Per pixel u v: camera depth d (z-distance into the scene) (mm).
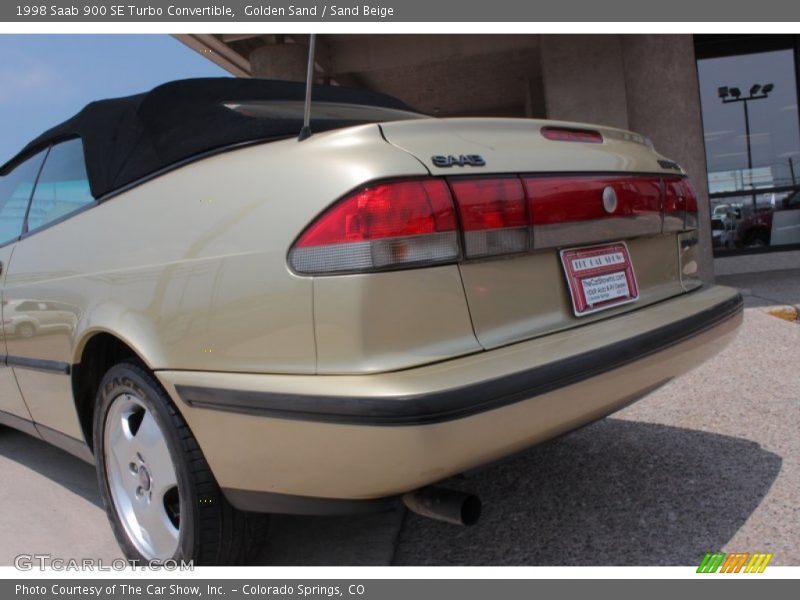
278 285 1739
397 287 1658
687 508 2455
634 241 2293
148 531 2248
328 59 10312
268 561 2311
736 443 2979
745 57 8734
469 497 1733
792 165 8703
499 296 1836
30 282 2672
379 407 1559
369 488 1703
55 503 3010
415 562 2291
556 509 2551
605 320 2074
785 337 4629
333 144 1810
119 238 2227
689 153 7168
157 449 2135
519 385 1670
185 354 1935
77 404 2527
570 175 2033
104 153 2441
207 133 2127
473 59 11648
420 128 1856
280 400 1702
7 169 3225
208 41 8805
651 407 3557
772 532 2236
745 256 8781
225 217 1905
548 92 9031
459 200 1759
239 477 1891
